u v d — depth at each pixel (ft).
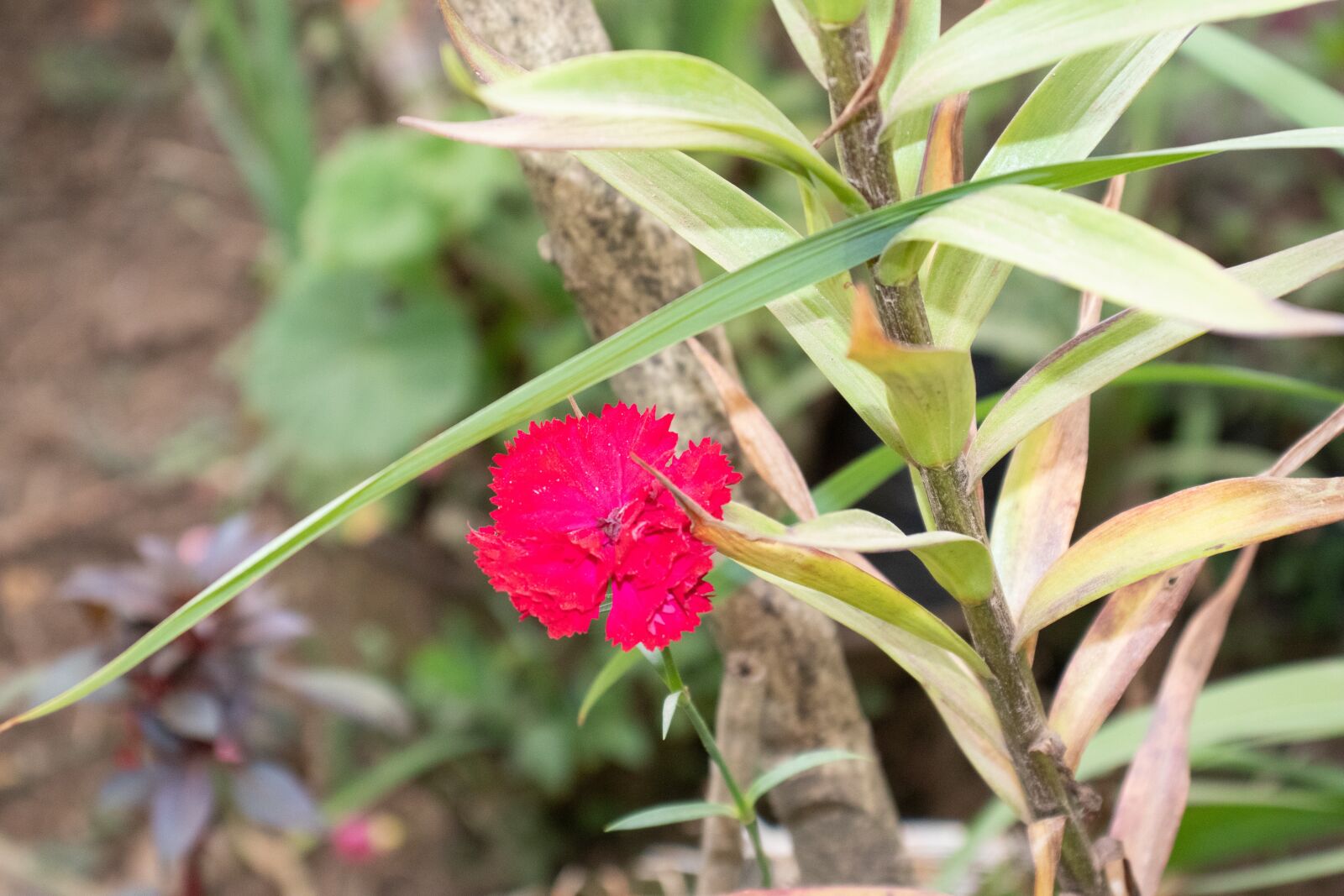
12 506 5.03
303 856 4.38
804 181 1.35
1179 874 2.04
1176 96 4.02
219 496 5.08
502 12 1.62
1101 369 1.39
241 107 5.25
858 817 1.84
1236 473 4.09
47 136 6.37
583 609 1.36
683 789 4.59
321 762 4.40
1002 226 1.23
